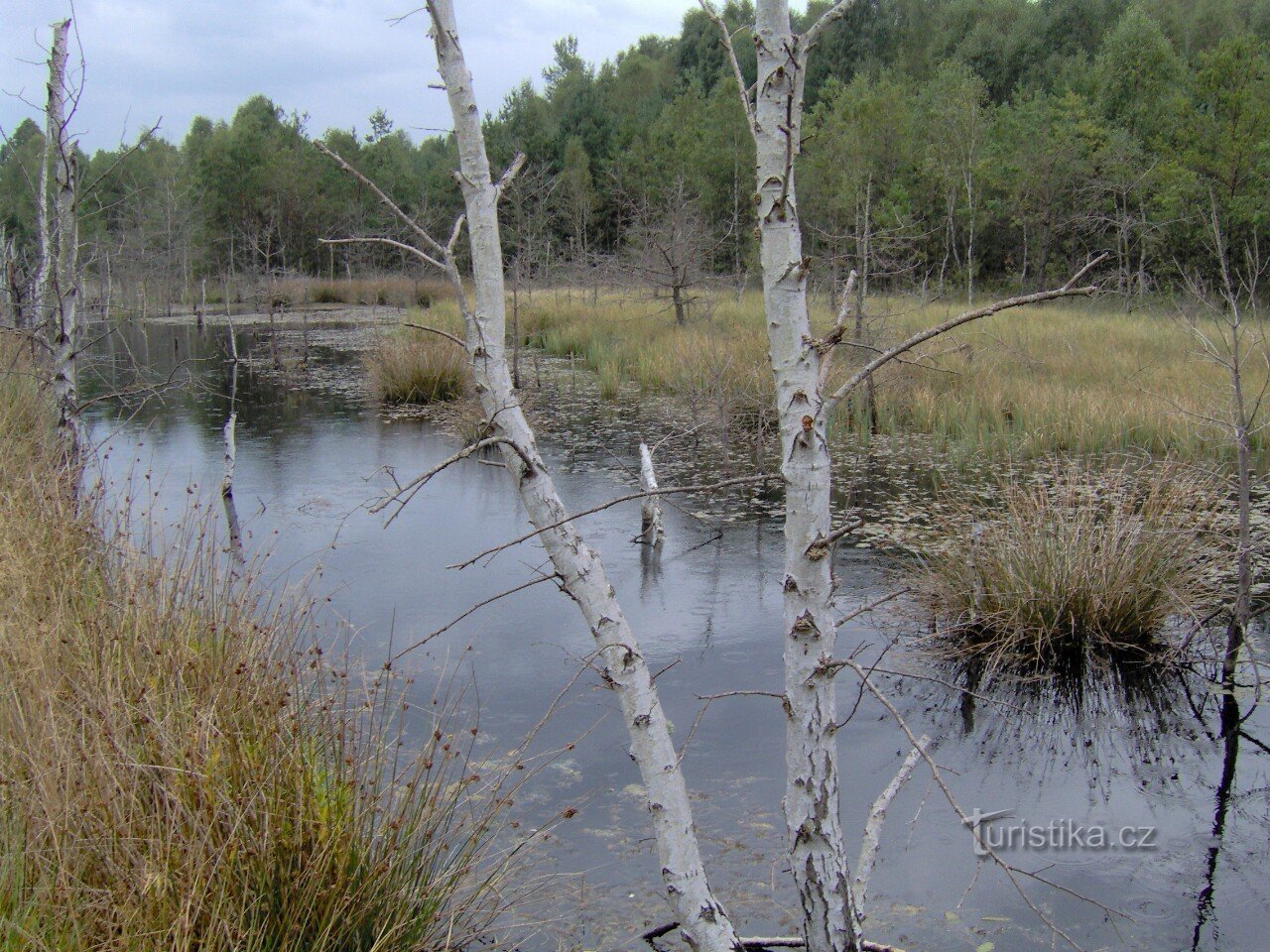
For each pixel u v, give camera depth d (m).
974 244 30.53
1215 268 23.50
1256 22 37.97
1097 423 11.30
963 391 13.10
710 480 10.59
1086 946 3.53
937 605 6.35
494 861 3.85
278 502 9.53
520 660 5.94
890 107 26.38
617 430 13.22
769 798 4.44
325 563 7.68
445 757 3.49
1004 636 5.96
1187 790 4.62
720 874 3.87
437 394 15.84
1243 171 23.58
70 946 2.54
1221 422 6.49
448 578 7.41
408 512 9.28
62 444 6.41
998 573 6.16
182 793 2.92
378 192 2.71
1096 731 5.20
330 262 38.69
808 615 2.47
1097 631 5.88
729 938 2.65
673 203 22.62
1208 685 5.67
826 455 2.46
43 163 7.07
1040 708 5.45
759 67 2.43
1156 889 3.87
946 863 4.07
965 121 28.02
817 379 2.44
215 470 10.95
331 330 28.19
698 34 49.75
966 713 5.41
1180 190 23.73
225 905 2.76
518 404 2.71
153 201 34.28
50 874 2.67
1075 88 33.59
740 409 13.51
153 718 3.02
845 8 2.38
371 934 3.02
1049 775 4.76
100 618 3.77
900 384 13.35
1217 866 4.02
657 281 20.98
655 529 8.39
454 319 21.44
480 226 2.70
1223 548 7.34
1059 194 27.34
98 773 2.92
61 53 6.39
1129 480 9.12
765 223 2.45
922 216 27.80
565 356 20.77
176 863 2.79
